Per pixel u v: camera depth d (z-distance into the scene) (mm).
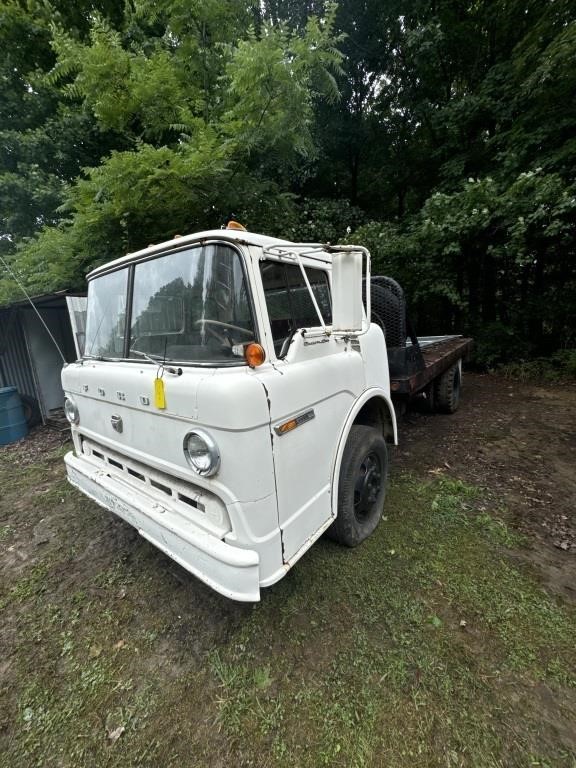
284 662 1827
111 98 5676
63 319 6965
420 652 1827
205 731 1568
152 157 4625
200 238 1801
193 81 6312
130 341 2170
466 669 1736
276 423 1677
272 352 1767
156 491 2000
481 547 2564
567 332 8625
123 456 2223
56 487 3965
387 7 10359
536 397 6500
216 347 1716
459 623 1977
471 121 9000
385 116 12102
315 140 10227
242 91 5086
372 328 2854
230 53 5320
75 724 1634
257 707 1640
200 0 5684
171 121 5930
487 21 9250
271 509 1653
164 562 2607
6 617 2246
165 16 6324
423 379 4062
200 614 2145
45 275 6195
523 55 7855
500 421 5238
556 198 6469
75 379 2494
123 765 1473
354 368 2457
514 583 2232
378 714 1579
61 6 7988
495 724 1517
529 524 2822
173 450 1765
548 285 9016
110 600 2309
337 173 12695
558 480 3494
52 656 1964
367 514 2721
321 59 5371
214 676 1786
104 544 2883
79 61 5523
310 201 9984
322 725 1556
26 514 3449
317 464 2035
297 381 1832
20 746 1565
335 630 1970
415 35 9344
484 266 9062
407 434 4820
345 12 10492
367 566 2402
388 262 8320
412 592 2188
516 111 8312
